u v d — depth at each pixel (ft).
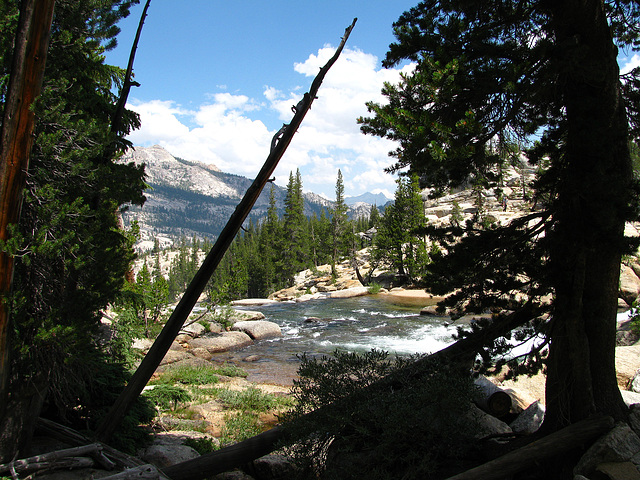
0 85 21.02
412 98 20.48
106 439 22.67
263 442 23.77
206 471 23.11
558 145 23.13
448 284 23.89
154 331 60.08
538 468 21.01
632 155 23.91
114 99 36.70
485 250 22.98
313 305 134.82
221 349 68.39
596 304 21.21
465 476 18.58
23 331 20.40
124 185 24.75
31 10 19.02
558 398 21.52
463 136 19.29
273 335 81.35
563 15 20.62
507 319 24.29
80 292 21.65
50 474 18.04
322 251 272.10
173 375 48.03
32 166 20.95
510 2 21.90
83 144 22.40
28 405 20.02
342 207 252.21
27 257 19.25
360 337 79.00
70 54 25.72
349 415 20.81
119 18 27.63
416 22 23.08
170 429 32.09
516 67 18.90
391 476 20.12
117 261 24.27
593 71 18.72
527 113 22.33
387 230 179.83
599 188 18.29
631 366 38.58
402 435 20.39
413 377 23.59
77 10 25.39
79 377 22.74
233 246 323.98
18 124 19.06
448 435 20.52
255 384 47.98
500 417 28.58
